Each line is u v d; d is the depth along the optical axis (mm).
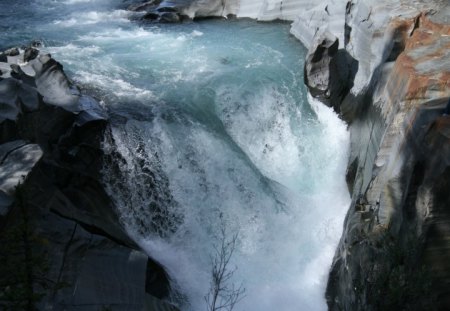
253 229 12672
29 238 6656
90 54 17406
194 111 14008
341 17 17094
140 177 12117
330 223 12875
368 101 12961
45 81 12094
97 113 12031
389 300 7863
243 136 14562
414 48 10898
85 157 11367
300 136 14789
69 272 8789
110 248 9711
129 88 14805
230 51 18422
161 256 11664
